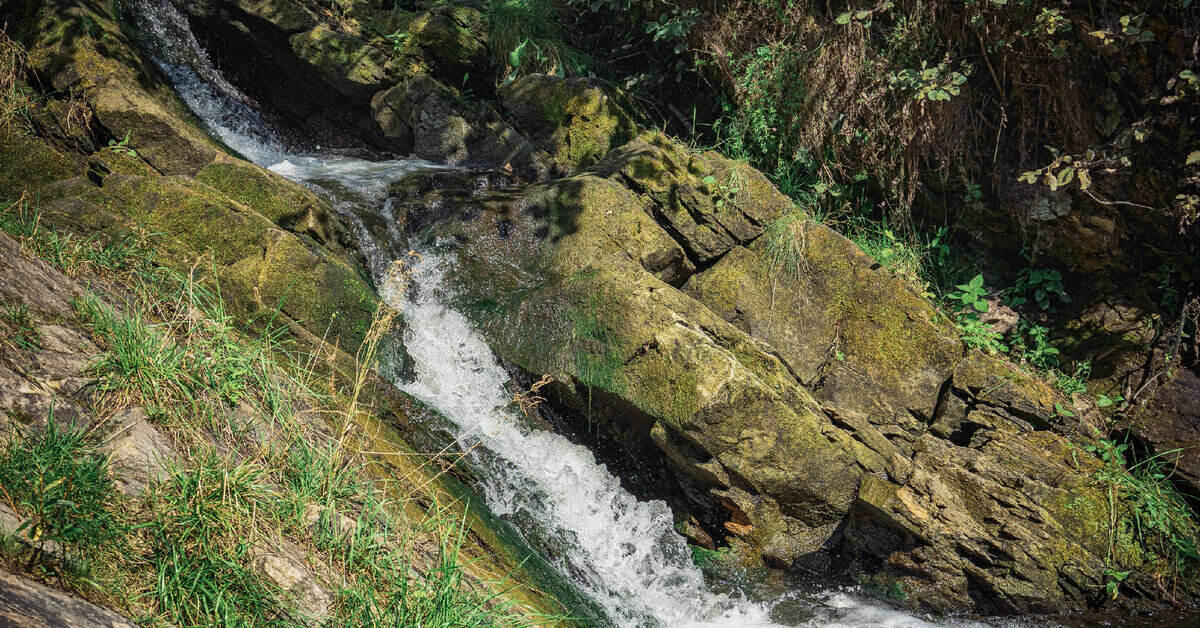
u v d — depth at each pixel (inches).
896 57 274.8
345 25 328.5
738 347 228.7
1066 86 254.1
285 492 127.3
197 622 98.1
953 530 216.7
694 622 209.9
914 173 279.3
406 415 203.6
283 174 285.4
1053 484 229.0
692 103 325.7
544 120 297.4
